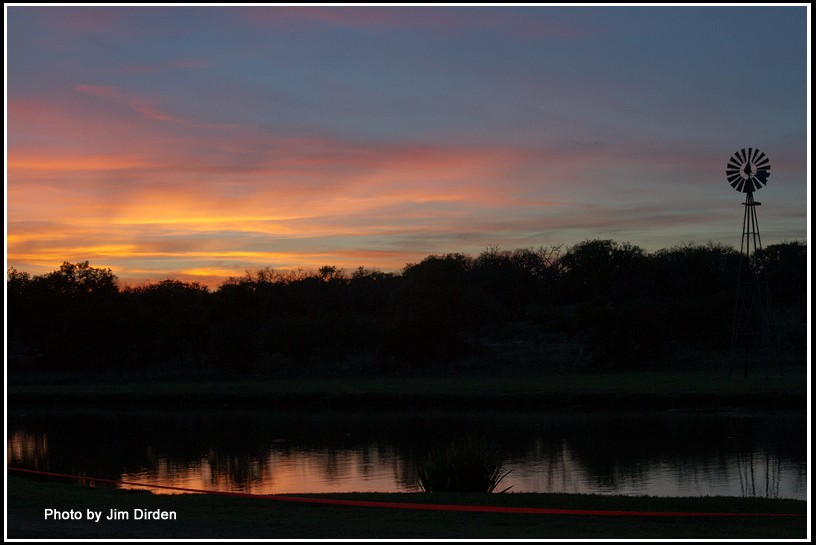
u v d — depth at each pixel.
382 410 48.59
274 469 30.89
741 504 15.45
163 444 38.69
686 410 42.44
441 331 67.38
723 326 65.56
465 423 41.44
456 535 11.75
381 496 16.66
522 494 17.02
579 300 101.81
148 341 77.56
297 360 71.44
